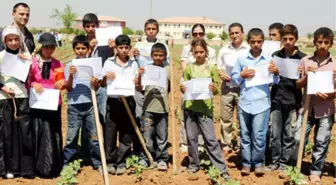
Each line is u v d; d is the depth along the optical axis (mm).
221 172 6703
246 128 6887
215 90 6672
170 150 8422
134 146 7344
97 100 7105
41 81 6578
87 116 7012
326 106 6512
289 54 6910
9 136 6645
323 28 6328
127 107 6699
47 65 6645
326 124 6562
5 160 6762
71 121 6977
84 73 6418
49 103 6516
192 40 7051
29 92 6660
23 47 6801
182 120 8172
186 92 6637
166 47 7277
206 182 6680
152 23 7555
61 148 6988
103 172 6301
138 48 7531
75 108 6930
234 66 6914
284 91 6879
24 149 6742
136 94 7492
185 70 6828
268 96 6750
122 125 6914
